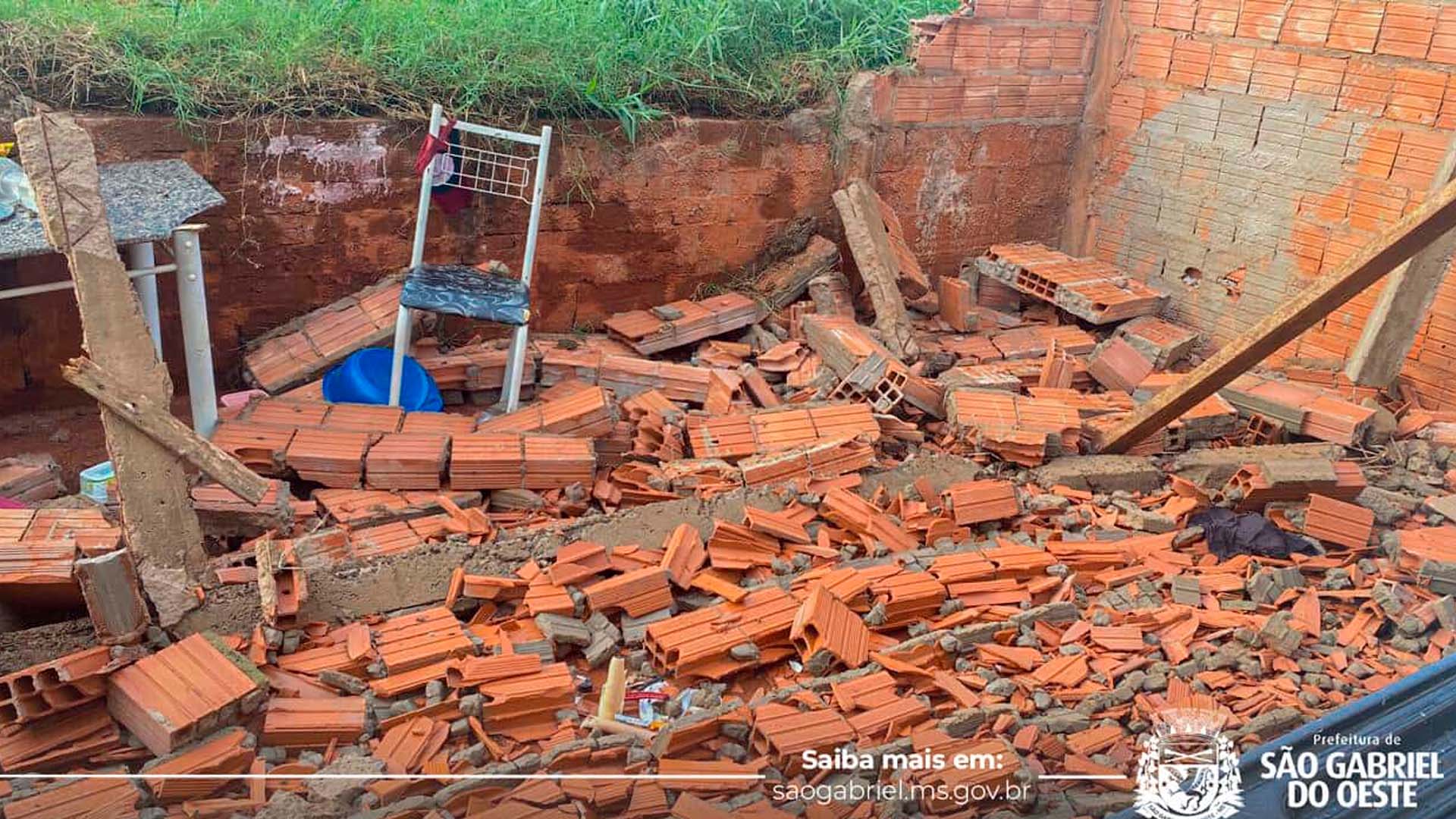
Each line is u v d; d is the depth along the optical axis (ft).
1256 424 19.54
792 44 23.98
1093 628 13.87
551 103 20.54
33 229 13.52
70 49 17.49
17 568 11.64
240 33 19.33
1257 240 22.61
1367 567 15.66
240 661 11.59
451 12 21.31
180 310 17.53
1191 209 23.73
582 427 17.66
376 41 20.07
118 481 11.99
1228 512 16.87
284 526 14.67
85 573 11.48
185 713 10.72
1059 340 22.95
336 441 16.22
